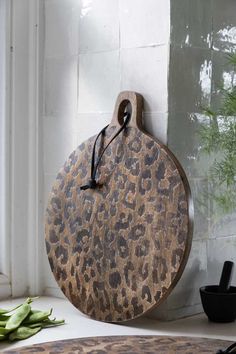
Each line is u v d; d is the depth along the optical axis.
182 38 1.51
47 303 1.68
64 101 1.71
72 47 1.69
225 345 1.26
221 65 1.61
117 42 1.59
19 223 1.75
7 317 1.44
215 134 1.56
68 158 1.63
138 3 1.54
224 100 1.61
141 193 1.47
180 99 1.51
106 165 1.54
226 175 1.59
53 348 1.24
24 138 1.75
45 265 1.77
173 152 1.50
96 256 1.54
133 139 1.50
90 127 1.66
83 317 1.54
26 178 1.76
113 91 1.60
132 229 1.48
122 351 1.22
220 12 1.61
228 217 1.64
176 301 1.52
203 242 1.57
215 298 1.47
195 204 1.55
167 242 1.43
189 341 1.29
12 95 1.73
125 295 1.48
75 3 1.68
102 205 1.54
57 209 1.63
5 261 1.74
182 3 1.51
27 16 1.75
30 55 1.75
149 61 1.52
